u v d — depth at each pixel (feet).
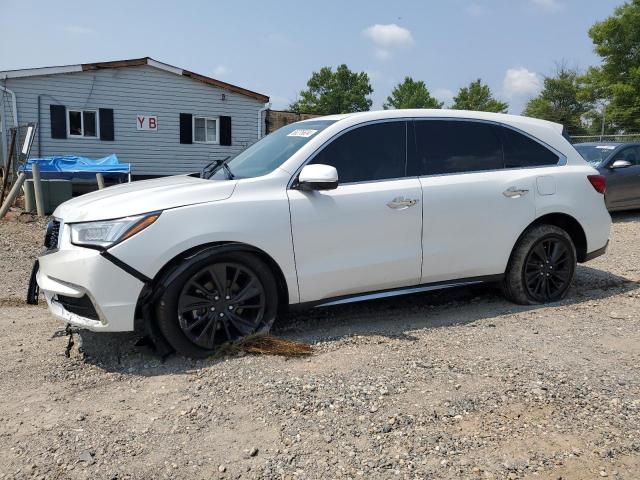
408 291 14.58
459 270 14.99
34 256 24.70
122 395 10.57
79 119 57.21
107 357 12.41
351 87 237.25
